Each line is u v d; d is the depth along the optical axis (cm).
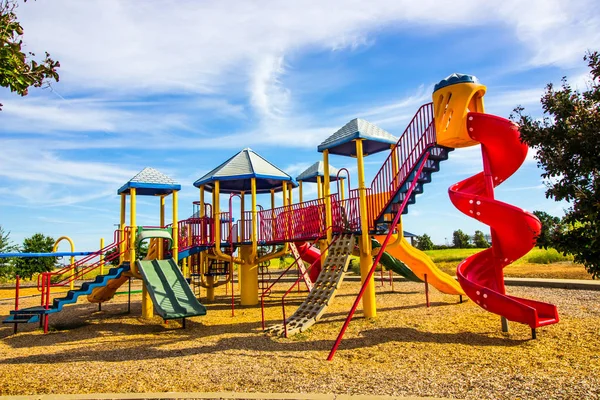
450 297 1416
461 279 866
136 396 498
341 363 662
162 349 818
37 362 738
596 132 418
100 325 1154
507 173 909
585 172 426
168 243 1348
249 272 1487
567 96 466
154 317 1260
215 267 1644
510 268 2212
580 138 423
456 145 938
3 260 2692
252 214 1430
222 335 941
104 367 683
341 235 1109
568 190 426
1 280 2709
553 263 2375
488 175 870
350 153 1324
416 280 1627
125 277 1333
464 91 874
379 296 1542
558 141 451
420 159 962
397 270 1592
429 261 1345
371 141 1206
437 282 1335
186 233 1417
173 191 1297
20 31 485
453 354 689
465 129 864
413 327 923
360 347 767
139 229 1232
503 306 794
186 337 942
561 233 436
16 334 1052
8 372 668
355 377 577
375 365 643
